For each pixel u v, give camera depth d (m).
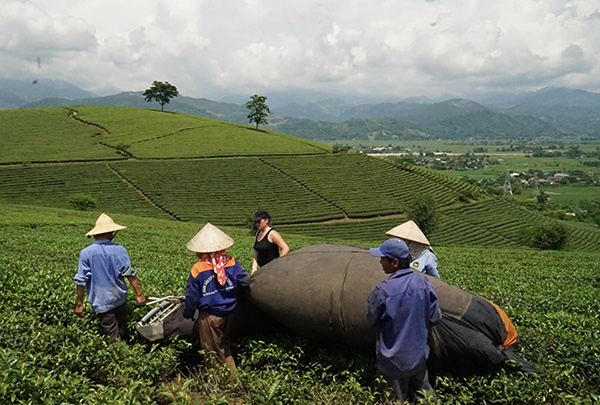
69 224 34.97
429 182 104.56
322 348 6.69
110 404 4.42
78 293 6.82
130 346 6.87
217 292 6.18
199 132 122.50
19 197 73.56
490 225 85.50
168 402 5.45
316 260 6.61
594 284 18.45
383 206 85.38
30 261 15.16
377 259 6.49
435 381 5.99
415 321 5.23
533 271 22.47
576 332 8.12
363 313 5.93
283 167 100.19
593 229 99.25
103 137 113.81
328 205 84.12
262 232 7.75
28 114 135.12
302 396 5.32
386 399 5.26
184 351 6.90
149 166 92.06
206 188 85.44
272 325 7.06
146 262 17.92
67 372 5.16
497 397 5.32
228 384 5.77
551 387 5.39
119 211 72.56
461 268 22.86
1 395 4.31
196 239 6.22
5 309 7.81
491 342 5.82
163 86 170.62
